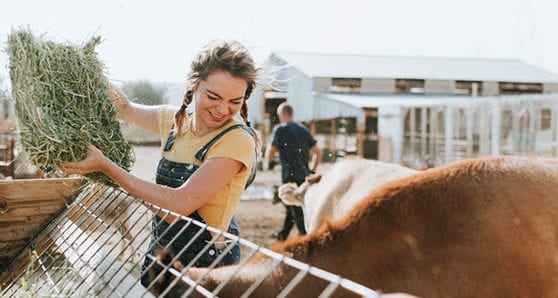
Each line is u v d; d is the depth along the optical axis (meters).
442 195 2.18
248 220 10.06
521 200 2.21
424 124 24.72
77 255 2.25
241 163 2.44
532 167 2.34
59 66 2.57
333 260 1.97
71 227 2.77
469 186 2.20
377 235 2.06
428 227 2.11
